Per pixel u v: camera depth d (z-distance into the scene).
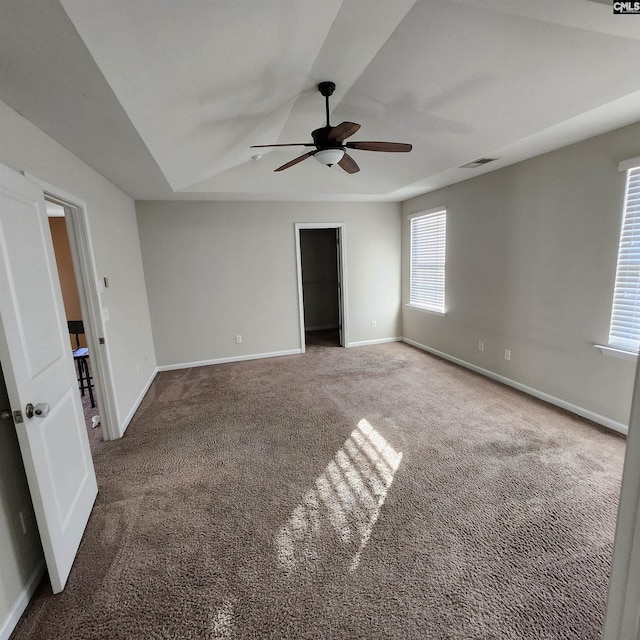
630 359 2.72
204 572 1.70
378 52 2.13
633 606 0.90
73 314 5.70
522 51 1.92
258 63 1.94
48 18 1.15
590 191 2.90
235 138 3.03
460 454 2.62
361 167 4.18
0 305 1.38
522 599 1.51
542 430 2.93
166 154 2.74
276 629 1.43
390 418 3.25
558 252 3.23
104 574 1.70
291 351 5.55
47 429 1.66
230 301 5.16
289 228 5.29
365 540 1.86
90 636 1.42
